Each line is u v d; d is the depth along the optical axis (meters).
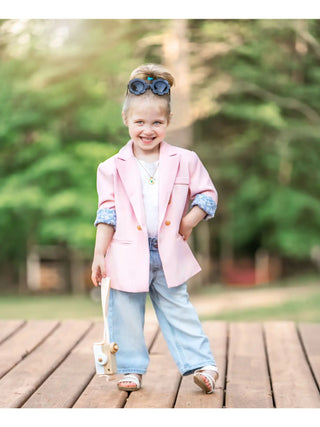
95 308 11.21
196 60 12.07
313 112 12.73
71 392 3.04
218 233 15.29
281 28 12.09
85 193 11.66
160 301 3.03
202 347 3.02
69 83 11.91
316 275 14.95
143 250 2.94
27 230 12.95
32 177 11.74
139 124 2.91
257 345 3.91
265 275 15.04
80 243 11.59
